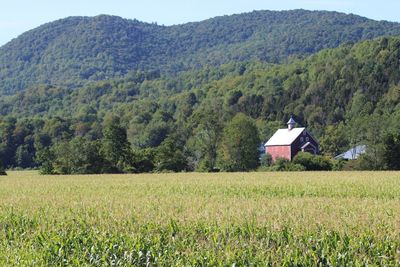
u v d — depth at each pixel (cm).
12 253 1916
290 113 19425
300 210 2609
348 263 1741
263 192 4191
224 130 11475
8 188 5109
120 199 3450
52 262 1858
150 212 2634
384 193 3959
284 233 2056
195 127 15925
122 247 1947
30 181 6631
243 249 1866
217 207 2789
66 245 2030
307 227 2109
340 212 2573
